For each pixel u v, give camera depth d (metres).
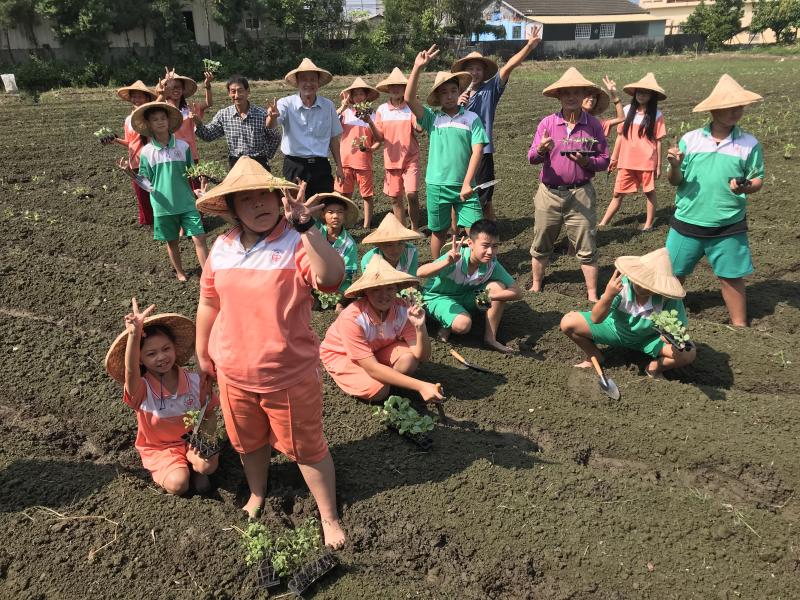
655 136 8.71
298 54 34.44
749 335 6.35
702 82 25.41
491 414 5.25
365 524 4.12
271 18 34.53
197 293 7.21
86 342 6.14
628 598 3.64
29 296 7.05
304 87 7.62
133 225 9.32
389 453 4.70
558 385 5.62
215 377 4.00
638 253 8.41
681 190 6.59
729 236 6.41
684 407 5.28
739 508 4.28
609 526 4.08
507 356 6.02
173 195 7.16
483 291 5.96
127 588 3.69
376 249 5.77
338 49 37.75
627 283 5.36
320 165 8.00
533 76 31.97
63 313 6.78
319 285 3.42
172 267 7.96
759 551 3.91
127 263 8.09
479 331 6.56
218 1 31.84
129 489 4.39
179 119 7.18
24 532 4.05
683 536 4.02
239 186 3.26
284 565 3.62
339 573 3.79
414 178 8.76
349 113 9.20
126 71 28.78
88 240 8.62
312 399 3.79
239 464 4.66
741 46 52.25
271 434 4.06
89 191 10.70
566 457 4.83
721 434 4.95
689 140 6.43
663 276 5.24
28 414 5.22
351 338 4.94
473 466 4.57
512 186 11.29
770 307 6.95
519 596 3.72
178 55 30.89
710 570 3.78
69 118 17.70
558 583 3.75
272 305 3.53
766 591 3.65
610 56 46.19
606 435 5.00
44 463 4.69
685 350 5.07
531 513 4.17
